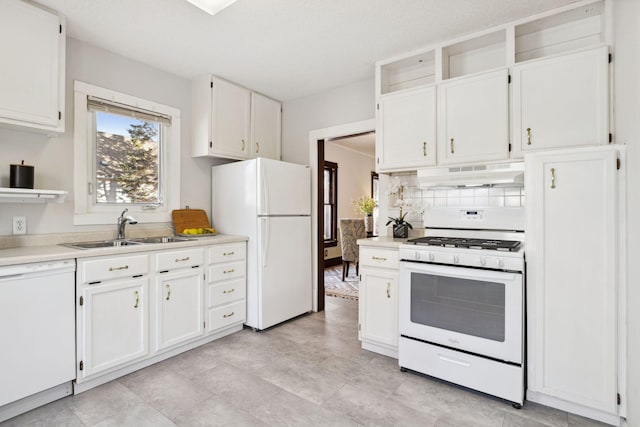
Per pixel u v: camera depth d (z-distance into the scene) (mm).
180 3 2072
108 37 2480
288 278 3326
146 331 2336
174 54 2758
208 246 2773
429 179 2490
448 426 1730
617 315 1727
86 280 2029
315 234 3678
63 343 1939
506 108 2248
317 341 2857
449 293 2135
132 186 2916
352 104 3381
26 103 2029
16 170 2084
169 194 3133
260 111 3656
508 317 1922
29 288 1810
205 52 2725
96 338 2076
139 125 2963
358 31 2414
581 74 2004
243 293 3094
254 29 2381
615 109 1895
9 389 1739
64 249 2154
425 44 2609
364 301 2633
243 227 3174
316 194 3676
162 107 3045
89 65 2574
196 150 3225
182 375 2258
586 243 1798
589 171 1794
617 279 1730
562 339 1853
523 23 2238
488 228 2529
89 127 2633
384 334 2523
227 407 1896
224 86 3258
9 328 1742
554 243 1877
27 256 1798
